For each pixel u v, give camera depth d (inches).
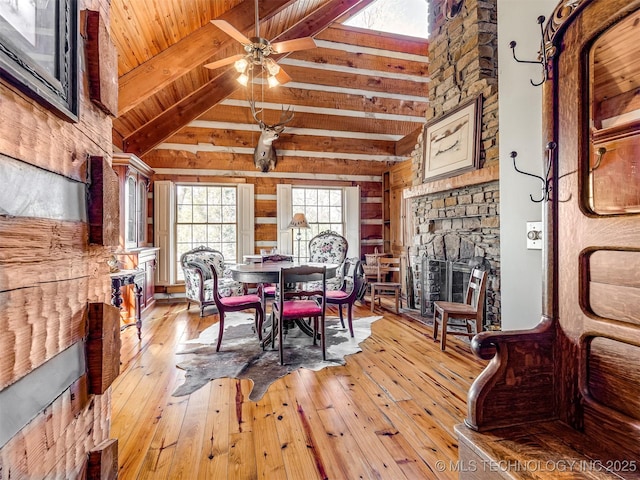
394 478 61.9
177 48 134.5
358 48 241.9
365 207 258.5
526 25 62.9
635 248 34.8
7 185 19.5
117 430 77.6
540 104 60.6
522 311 64.9
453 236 157.4
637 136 38.3
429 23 179.0
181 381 103.4
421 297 182.4
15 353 20.1
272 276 126.3
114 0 99.3
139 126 192.9
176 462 66.7
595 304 38.8
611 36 38.6
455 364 114.6
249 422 80.6
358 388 97.6
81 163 29.1
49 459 23.8
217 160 228.7
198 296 181.0
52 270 24.3
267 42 119.7
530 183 62.8
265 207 238.7
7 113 19.4
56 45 24.0
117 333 33.9
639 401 34.4
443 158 159.5
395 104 253.4
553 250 43.4
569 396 41.4
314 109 240.1
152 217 217.9
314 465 65.6
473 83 143.3
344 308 197.6
